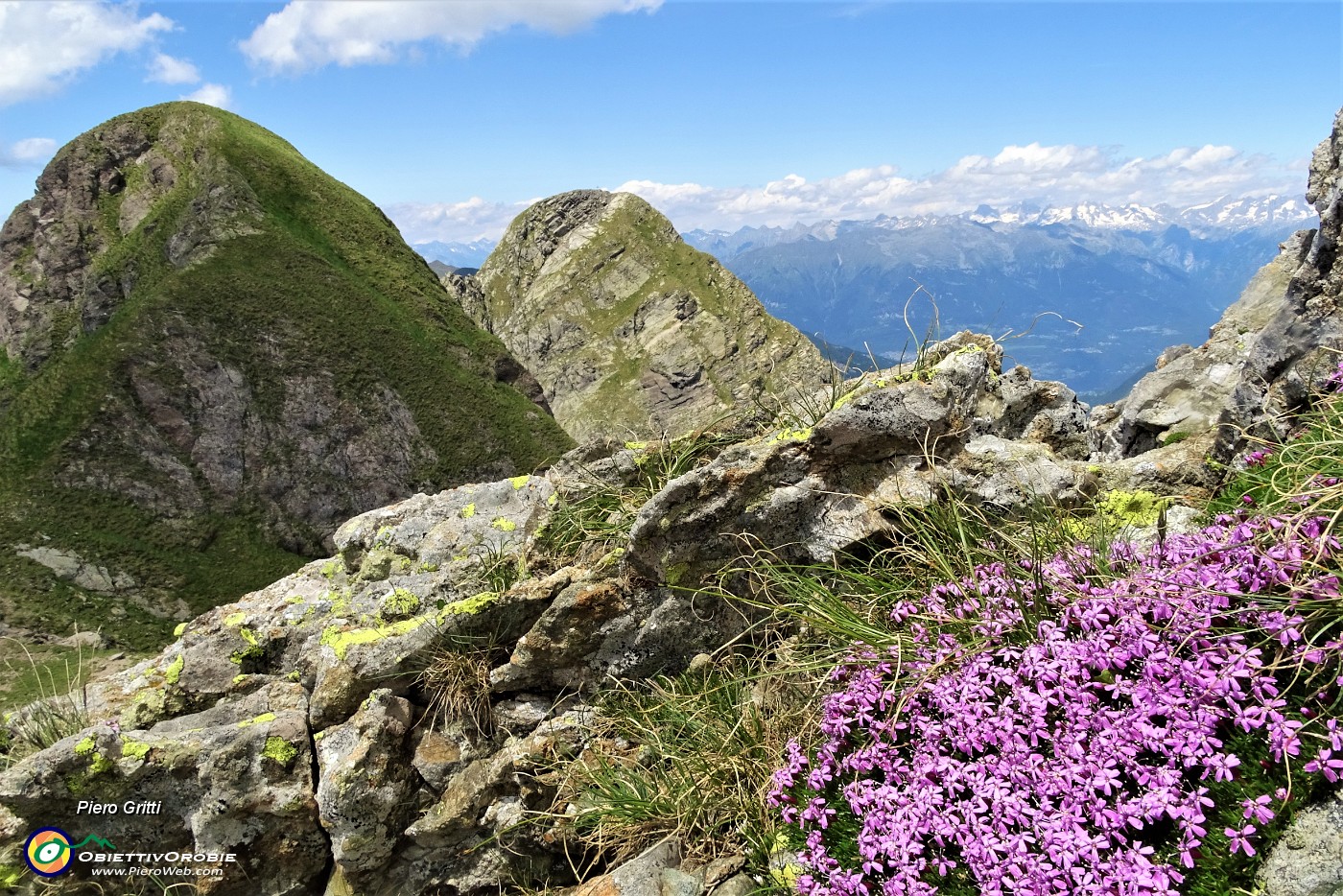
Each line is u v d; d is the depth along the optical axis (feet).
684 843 14.64
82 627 308.19
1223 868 9.80
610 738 17.13
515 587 18.38
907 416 16.57
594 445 22.08
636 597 17.65
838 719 12.93
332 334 458.09
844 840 12.48
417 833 16.69
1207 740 10.10
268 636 20.10
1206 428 23.47
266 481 415.85
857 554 16.66
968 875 11.18
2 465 374.02
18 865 16.76
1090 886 9.84
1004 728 11.27
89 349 415.85
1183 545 12.44
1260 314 25.53
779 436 18.12
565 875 16.80
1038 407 19.94
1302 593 10.71
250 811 16.88
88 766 16.57
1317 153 21.13
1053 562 13.44
